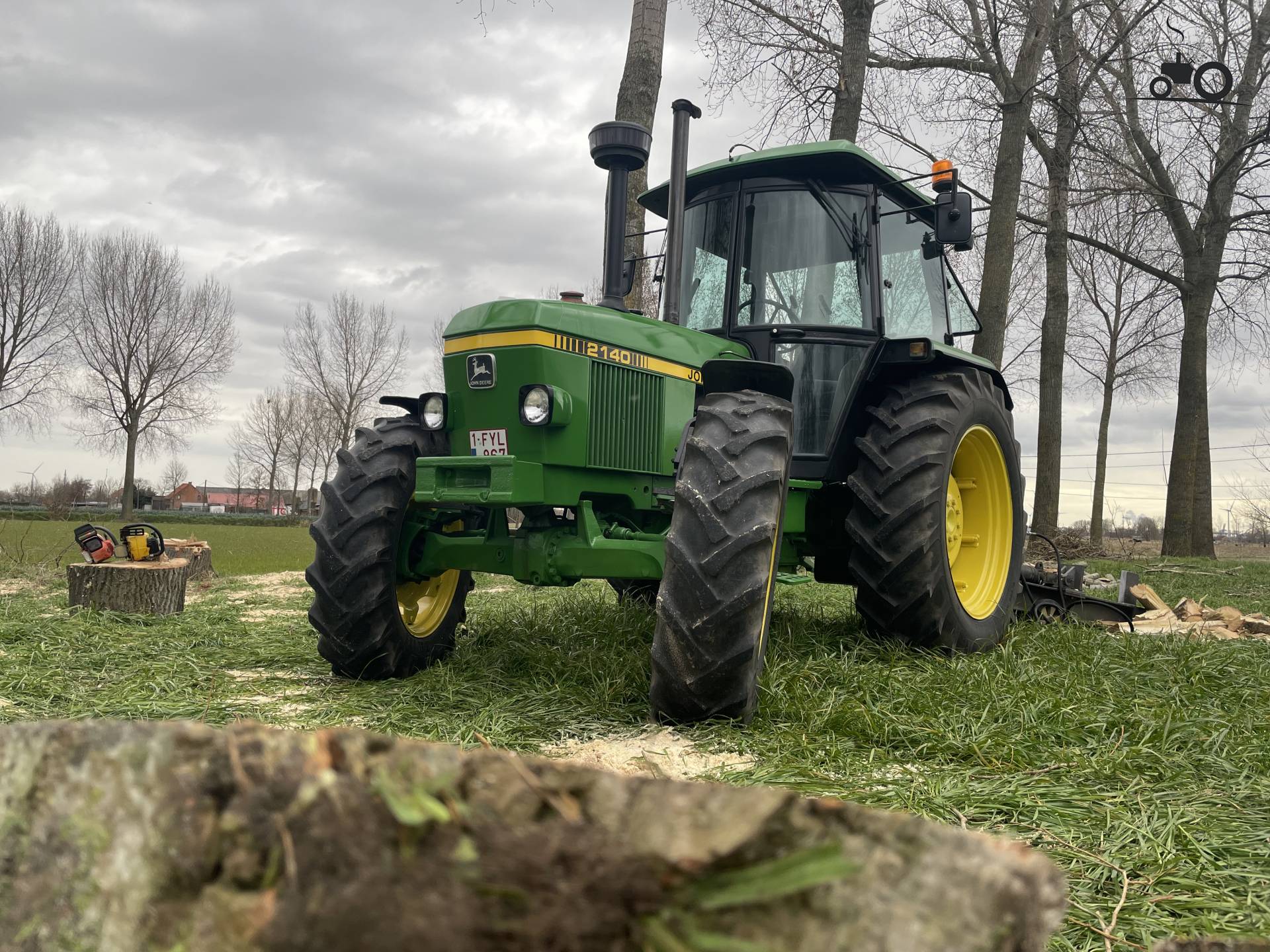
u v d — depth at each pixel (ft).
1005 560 14.42
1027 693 9.72
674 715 8.71
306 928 1.56
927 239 14.34
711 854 1.46
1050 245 37.88
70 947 1.72
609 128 11.59
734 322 12.95
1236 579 31.17
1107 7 34.96
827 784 6.96
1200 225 45.68
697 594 8.49
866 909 1.41
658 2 23.49
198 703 9.90
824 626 14.17
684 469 9.03
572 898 1.50
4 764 1.90
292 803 1.62
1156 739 8.40
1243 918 4.84
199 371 95.45
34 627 14.38
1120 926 4.74
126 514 92.27
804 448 12.69
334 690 10.57
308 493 157.17
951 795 6.66
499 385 10.27
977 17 35.32
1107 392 60.54
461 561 11.15
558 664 10.93
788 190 13.04
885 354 12.86
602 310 10.93
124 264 92.43
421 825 1.55
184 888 1.65
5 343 81.97
